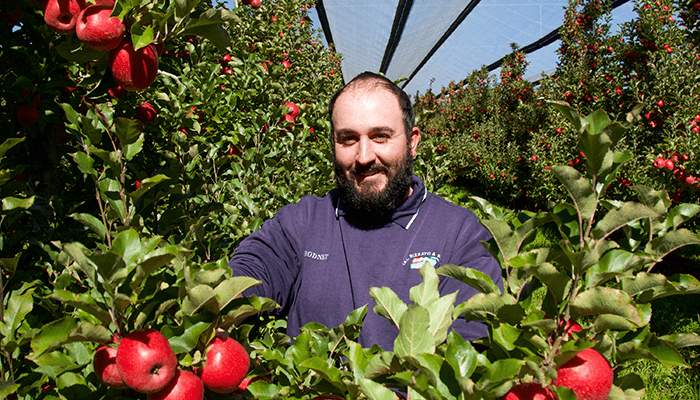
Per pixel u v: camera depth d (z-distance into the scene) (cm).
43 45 187
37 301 157
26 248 176
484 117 1541
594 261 85
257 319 196
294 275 201
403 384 95
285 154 373
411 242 189
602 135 82
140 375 96
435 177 406
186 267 103
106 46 135
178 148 252
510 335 90
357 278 189
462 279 106
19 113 178
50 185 187
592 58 885
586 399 88
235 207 283
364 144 185
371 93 187
